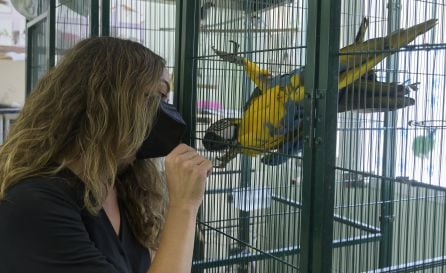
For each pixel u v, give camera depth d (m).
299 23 1.39
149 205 1.03
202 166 0.87
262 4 1.50
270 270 1.44
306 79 1.14
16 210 0.71
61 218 0.73
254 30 1.51
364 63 1.25
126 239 0.97
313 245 1.14
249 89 1.48
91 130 0.78
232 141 1.46
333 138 1.12
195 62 1.56
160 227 1.02
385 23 1.52
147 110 0.82
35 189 0.74
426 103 1.55
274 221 1.43
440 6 1.54
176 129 0.90
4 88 4.34
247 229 1.51
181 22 1.56
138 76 0.81
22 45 4.42
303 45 1.29
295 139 1.24
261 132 1.36
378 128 1.58
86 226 0.81
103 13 2.51
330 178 1.12
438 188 1.65
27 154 0.78
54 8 2.89
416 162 1.66
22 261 0.70
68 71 0.81
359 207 1.74
